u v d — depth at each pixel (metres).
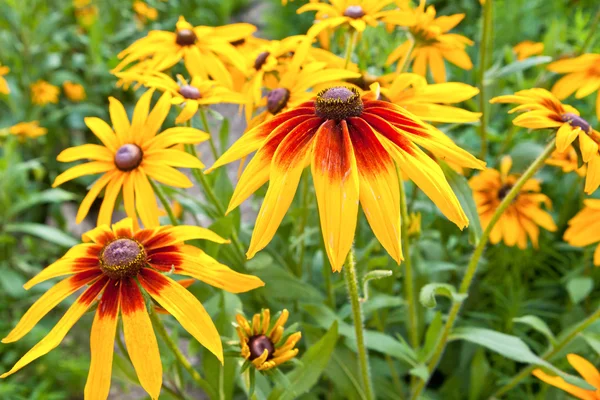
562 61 0.49
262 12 1.65
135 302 0.33
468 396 0.56
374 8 0.46
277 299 0.53
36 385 0.68
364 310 0.48
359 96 0.33
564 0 0.98
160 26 1.47
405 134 0.31
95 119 0.43
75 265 0.35
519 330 0.58
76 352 0.72
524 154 0.56
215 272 0.34
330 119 0.32
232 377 0.43
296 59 0.44
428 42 0.49
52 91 1.03
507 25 0.95
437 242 0.64
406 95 0.38
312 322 0.52
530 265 0.65
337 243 0.29
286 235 0.55
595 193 0.64
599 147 0.36
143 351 0.32
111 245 0.34
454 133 0.79
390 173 0.30
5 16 1.07
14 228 0.78
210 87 0.45
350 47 0.47
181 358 0.38
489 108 0.63
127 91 1.20
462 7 1.14
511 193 0.39
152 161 0.41
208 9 1.67
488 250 0.67
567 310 0.59
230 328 0.42
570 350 0.47
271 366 0.35
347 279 0.36
